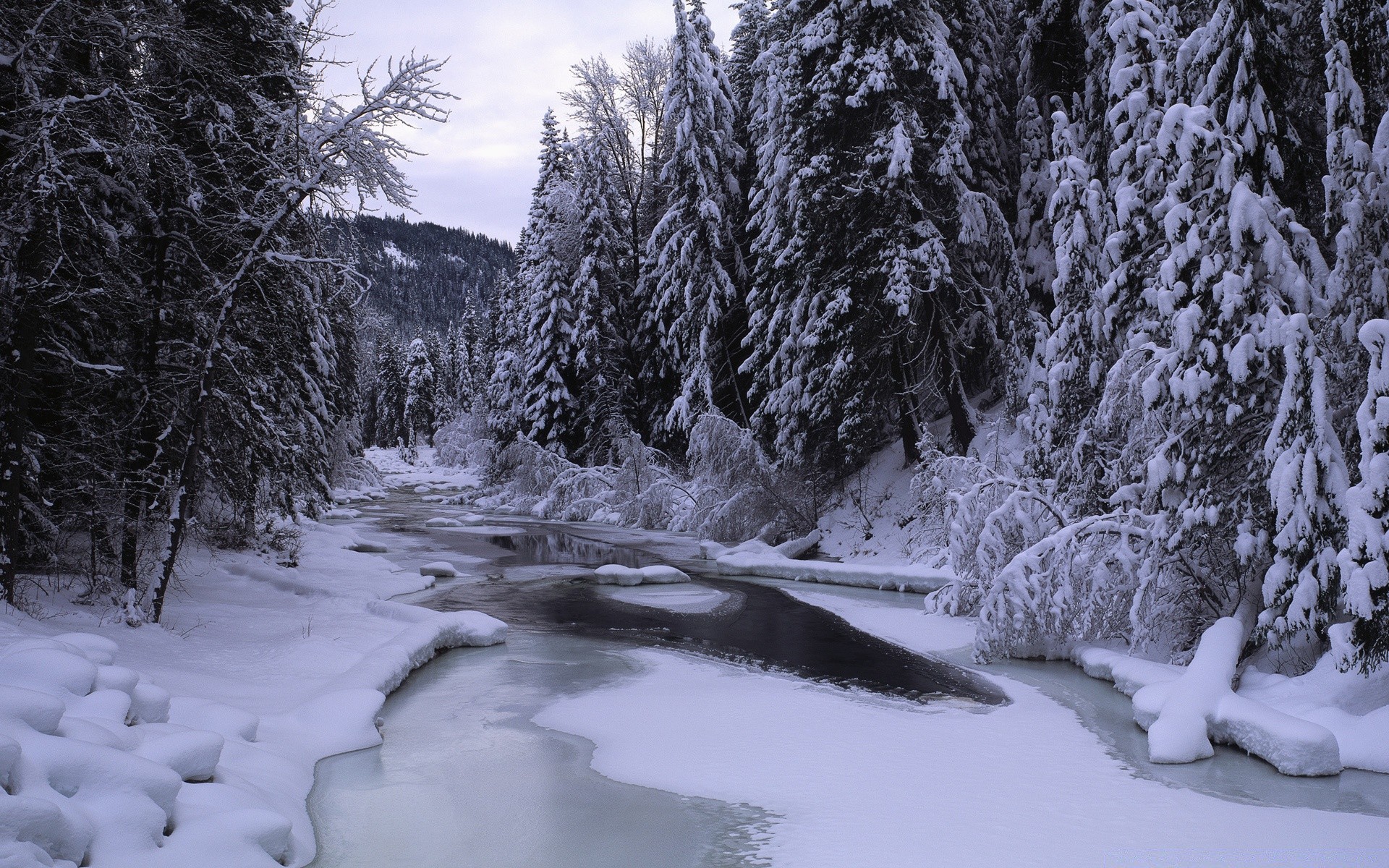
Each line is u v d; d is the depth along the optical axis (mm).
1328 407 9328
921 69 20422
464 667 12273
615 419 36344
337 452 28719
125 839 4770
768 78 26688
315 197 12328
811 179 21516
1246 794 7176
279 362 16219
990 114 22625
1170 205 11062
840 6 20703
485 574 21547
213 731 6949
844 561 21734
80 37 10789
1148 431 11914
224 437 14281
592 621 15758
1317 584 8836
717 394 30672
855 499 23516
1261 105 10852
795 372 22875
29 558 12703
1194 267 11117
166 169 12047
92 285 11828
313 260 12125
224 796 5809
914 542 19828
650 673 11922
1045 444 14805
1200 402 10414
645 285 35375
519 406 41469
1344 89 9859
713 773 7832
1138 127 13258
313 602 15547
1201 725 8383
